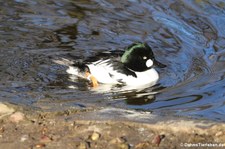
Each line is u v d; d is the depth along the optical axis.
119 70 13.88
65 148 8.76
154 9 17.75
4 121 9.79
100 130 9.39
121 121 9.81
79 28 16.42
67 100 11.99
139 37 15.93
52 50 14.98
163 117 10.24
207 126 9.51
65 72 13.75
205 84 13.12
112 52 14.62
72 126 9.58
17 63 14.06
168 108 11.67
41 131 9.38
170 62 14.58
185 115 10.87
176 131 9.34
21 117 9.98
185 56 14.86
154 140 8.91
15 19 16.83
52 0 18.42
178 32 16.19
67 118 10.03
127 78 13.66
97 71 13.84
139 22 16.84
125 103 12.07
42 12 17.44
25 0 18.38
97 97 12.44
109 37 15.92
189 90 12.84
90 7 17.95
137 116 10.30
